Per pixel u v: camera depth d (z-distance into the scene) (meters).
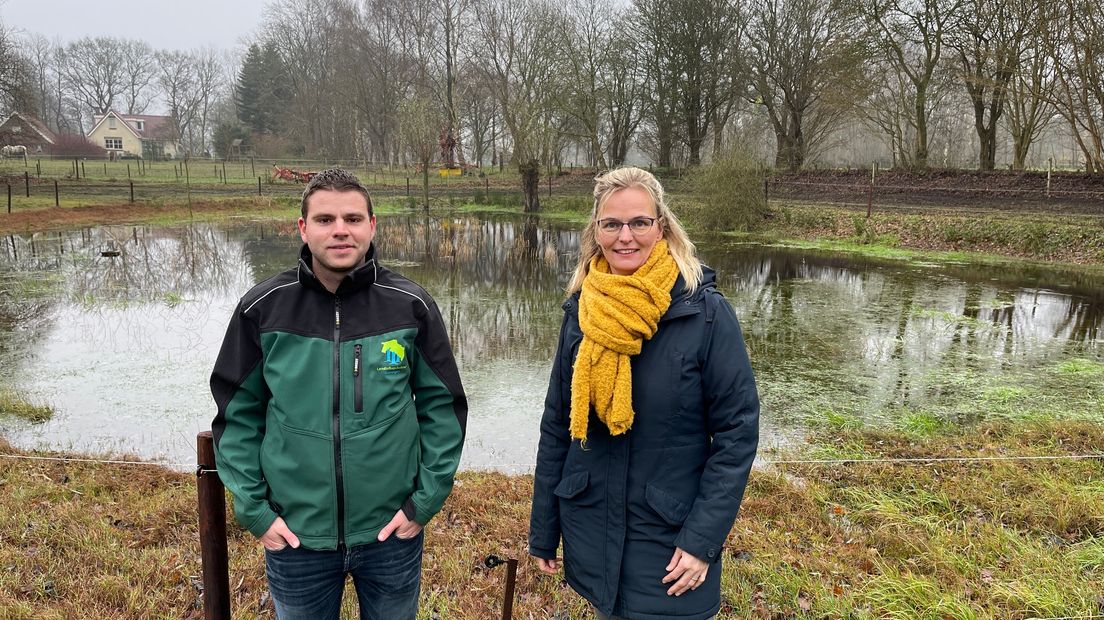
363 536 1.90
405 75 45.50
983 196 20.30
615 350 1.82
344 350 1.86
